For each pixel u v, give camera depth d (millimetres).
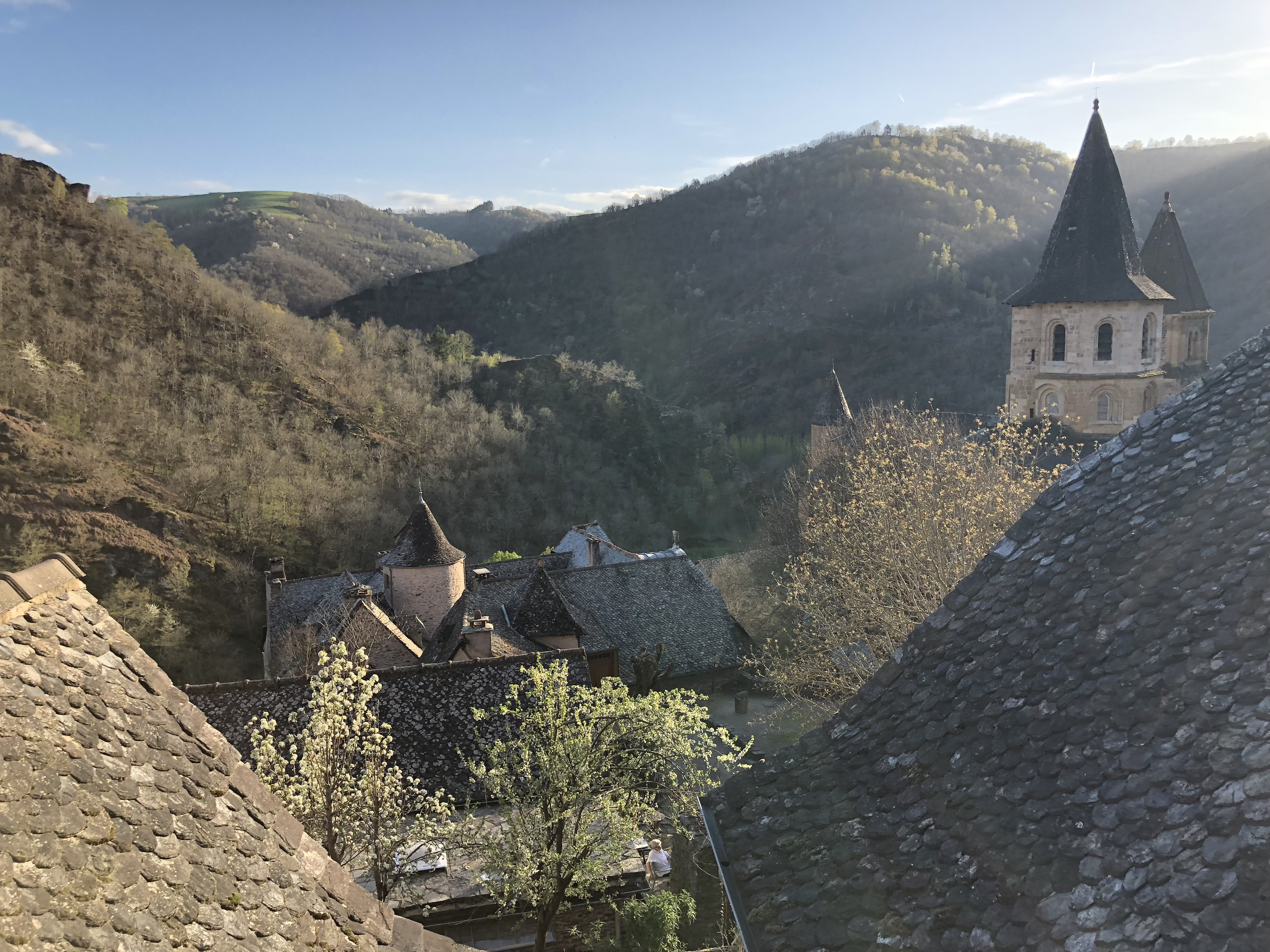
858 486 30078
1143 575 6043
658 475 110750
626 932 20625
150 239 118438
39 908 4590
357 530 82812
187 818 6086
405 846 19594
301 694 24375
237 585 69750
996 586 7137
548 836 18672
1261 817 4309
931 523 25359
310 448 95812
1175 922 4270
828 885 6129
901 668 7391
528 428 112500
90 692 6113
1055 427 42125
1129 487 6805
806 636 31125
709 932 22641
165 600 65062
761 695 42875
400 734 24406
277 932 6059
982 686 6484
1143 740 5156
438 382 121750
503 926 21109
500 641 34000
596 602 44500
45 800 5117
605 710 20297
